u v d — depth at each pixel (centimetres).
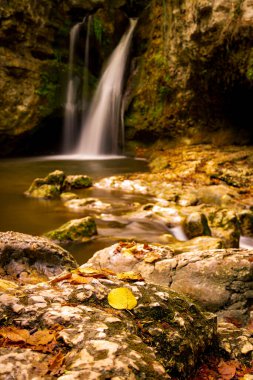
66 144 1596
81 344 154
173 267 318
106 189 888
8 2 1319
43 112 1455
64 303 186
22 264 313
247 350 212
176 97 1376
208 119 1336
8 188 908
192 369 180
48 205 750
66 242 545
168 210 686
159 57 1434
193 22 1188
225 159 1063
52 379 135
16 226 621
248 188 845
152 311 193
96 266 340
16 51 1394
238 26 1061
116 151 1566
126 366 142
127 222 647
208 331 203
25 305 179
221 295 295
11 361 141
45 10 1440
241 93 1184
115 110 1561
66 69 1527
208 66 1212
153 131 1473
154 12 1480
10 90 1373
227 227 587
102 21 1584
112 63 1616
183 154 1194
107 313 182
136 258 340
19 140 1445
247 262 307
